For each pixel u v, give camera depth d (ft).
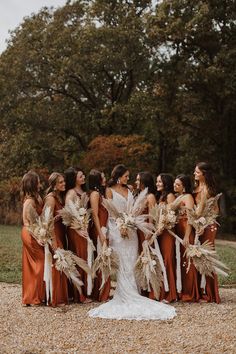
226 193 87.92
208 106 88.53
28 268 25.32
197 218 25.82
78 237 25.88
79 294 25.66
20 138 94.07
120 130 95.14
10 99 91.20
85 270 25.44
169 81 85.51
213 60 81.51
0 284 32.53
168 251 25.82
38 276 24.99
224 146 90.63
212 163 90.68
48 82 91.45
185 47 86.28
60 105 95.50
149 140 97.91
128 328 21.56
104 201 25.38
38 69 90.99
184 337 20.12
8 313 23.71
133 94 85.40
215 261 25.61
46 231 24.86
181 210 26.14
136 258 25.85
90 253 25.88
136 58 87.10
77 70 87.20
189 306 24.88
